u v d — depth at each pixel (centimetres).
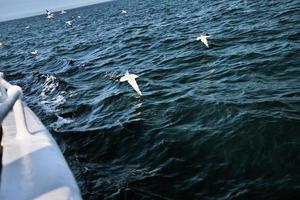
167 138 867
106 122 1053
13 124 491
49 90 1600
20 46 4722
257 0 3831
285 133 777
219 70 1407
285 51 1447
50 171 357
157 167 759
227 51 1712
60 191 328
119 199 670
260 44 1712
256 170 681
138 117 1037
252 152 738
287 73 1194
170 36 2670
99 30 4566
